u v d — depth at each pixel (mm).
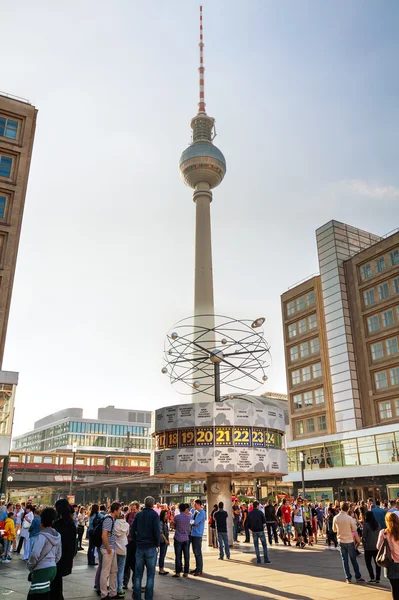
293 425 57562
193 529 13523
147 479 78000
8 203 45719
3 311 42375
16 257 44562
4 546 17156
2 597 9914
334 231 57250
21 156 47406
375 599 9727
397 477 41969
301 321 59969
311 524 22672
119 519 11000
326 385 53750
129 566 11422
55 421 140125
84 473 91438
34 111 49562
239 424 19609
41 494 104875
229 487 21016
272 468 19750
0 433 38250
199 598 9992
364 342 51125
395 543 7992
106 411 140625
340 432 49188
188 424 19656
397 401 46812
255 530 15500
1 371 39719
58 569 7609
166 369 22844
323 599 9758
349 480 46125
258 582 11859
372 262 52438
